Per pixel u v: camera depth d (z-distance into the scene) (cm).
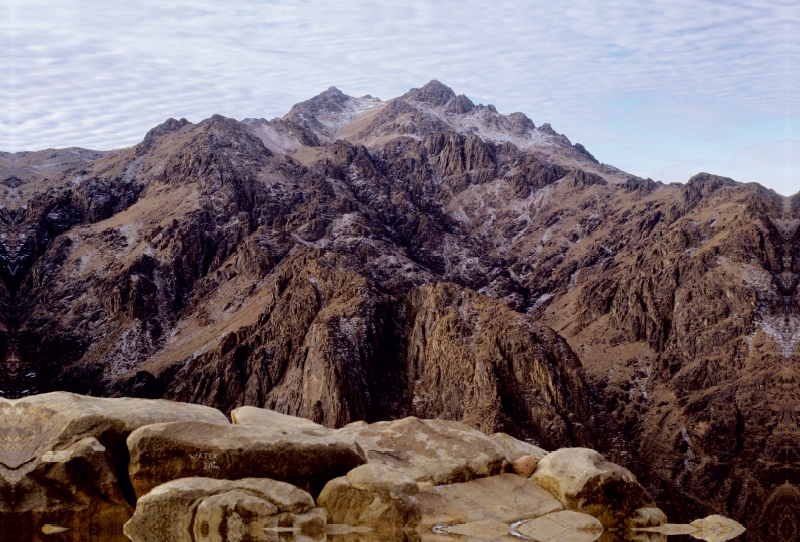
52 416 1155
